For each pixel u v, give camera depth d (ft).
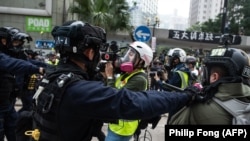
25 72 10.91
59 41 5.46
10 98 12.51
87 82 5.02
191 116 5.68
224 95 5.52
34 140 5.57
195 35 91.45
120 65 11.11
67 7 66.18
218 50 5.91
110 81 11.40
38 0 62.75
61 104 4.98
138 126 10.71
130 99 4.72
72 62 5.54
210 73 5.86
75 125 5.03
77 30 5.30
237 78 5.58
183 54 16.70
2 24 62.59
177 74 15.69
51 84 5.29
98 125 5.28
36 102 5.69
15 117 12.78
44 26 62.18
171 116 6.04
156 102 4.85
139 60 10.91
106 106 4.74
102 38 5.67
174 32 91.76
